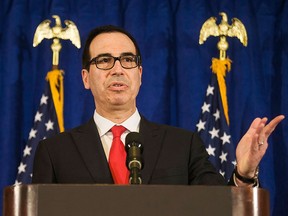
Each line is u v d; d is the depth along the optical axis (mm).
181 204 2562
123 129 4035
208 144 6711
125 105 4027
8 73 7078
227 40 7305
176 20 7336
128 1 7383
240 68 7223
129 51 4074
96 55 4090
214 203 2582
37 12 7336
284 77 7223
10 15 7246
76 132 4023
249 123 7090
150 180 3695
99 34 4180
